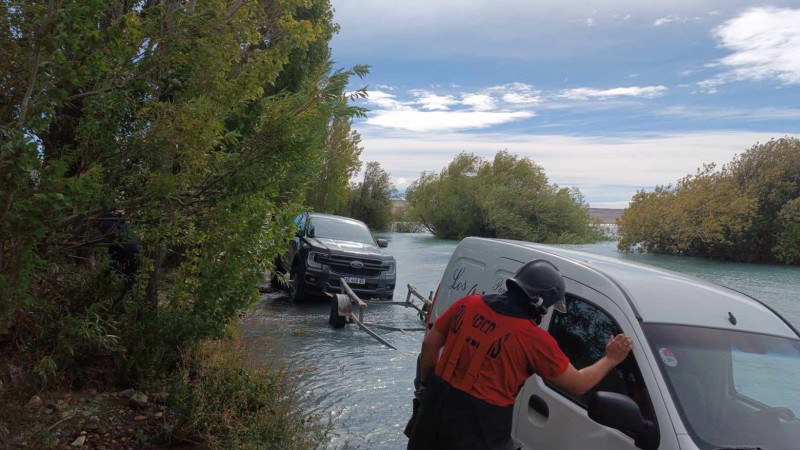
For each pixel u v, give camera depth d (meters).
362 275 12.91
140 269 6.09
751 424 3.19
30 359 5.05
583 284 4.09
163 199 4.86
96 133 4.55
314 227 14.37
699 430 3.07
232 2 5.34
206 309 6.21
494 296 3.05
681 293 3.90
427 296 14.61
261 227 6.15
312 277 12.58
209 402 5.36
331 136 33.03
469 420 2.88
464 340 2.97
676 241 25.72
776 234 23.55
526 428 4.03
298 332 9.98
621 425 2.99
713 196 24.83
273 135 5.12
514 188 38.31
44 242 4.36
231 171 5.09
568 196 37.81
